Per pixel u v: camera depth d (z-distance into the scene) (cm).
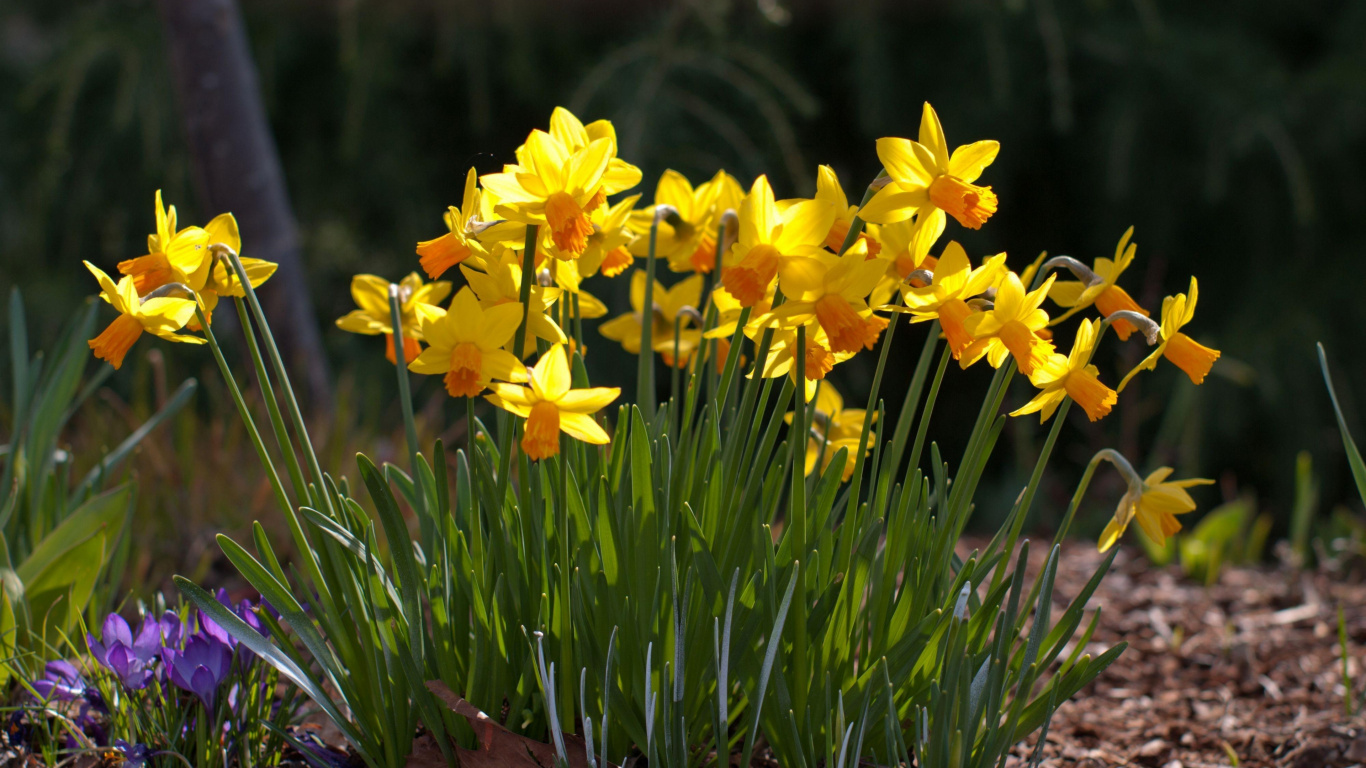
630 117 402
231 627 223
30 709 233
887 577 228
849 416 241
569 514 226
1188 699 259
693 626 226
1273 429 505
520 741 225
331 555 224
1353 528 363
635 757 229
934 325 231
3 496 251
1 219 543
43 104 530
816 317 220
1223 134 485
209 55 356
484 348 220
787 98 483
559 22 513
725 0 398
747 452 226
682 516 227
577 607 223
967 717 221
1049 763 245
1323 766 243
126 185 524
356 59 476
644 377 233
